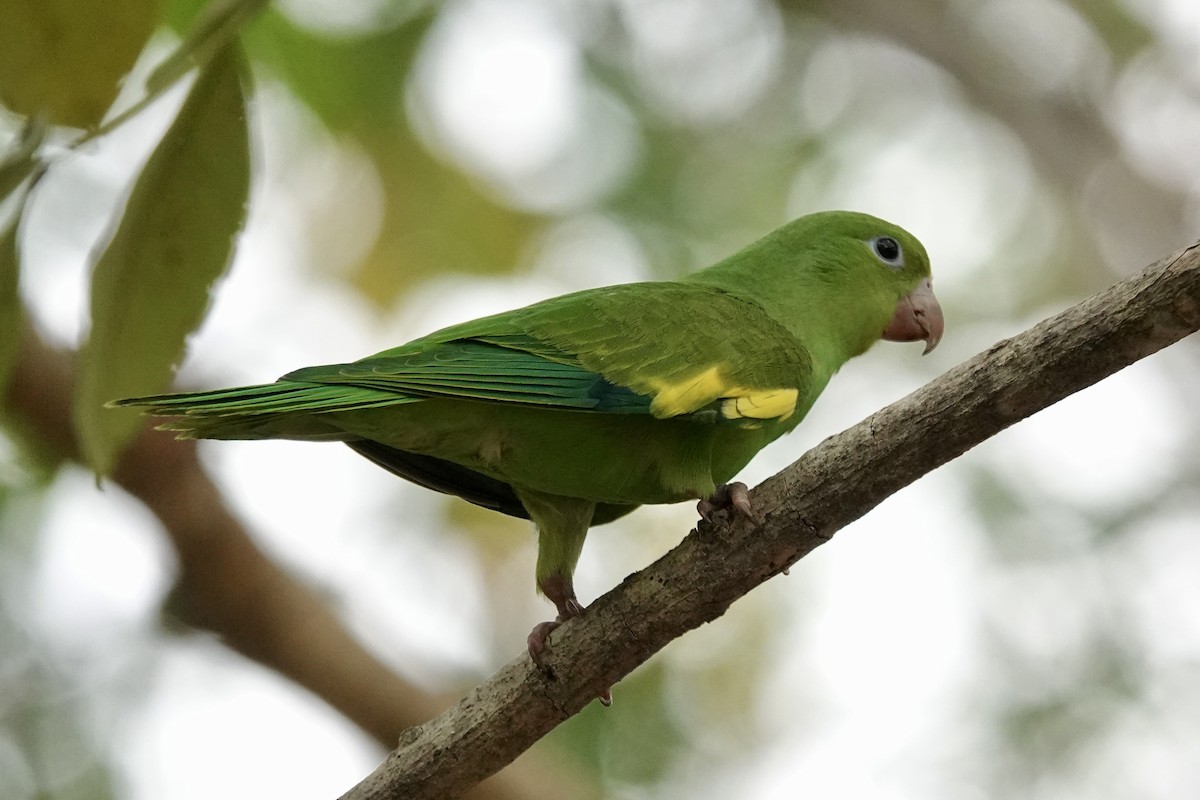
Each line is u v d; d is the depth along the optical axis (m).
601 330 7.79
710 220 14.26
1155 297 5.47
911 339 10.32
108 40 5.26
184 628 10.45
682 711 12.55
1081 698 11.94
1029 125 14.46
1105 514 12.91
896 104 15.21
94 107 5.38
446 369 7.31
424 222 13.75
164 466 9.62
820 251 9.86
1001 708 12.07
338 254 13.70
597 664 6.69
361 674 10.16
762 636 12.89
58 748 10.75
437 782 6.80
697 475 7.73
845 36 15.14
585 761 12.08
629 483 7.83
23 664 10.88
